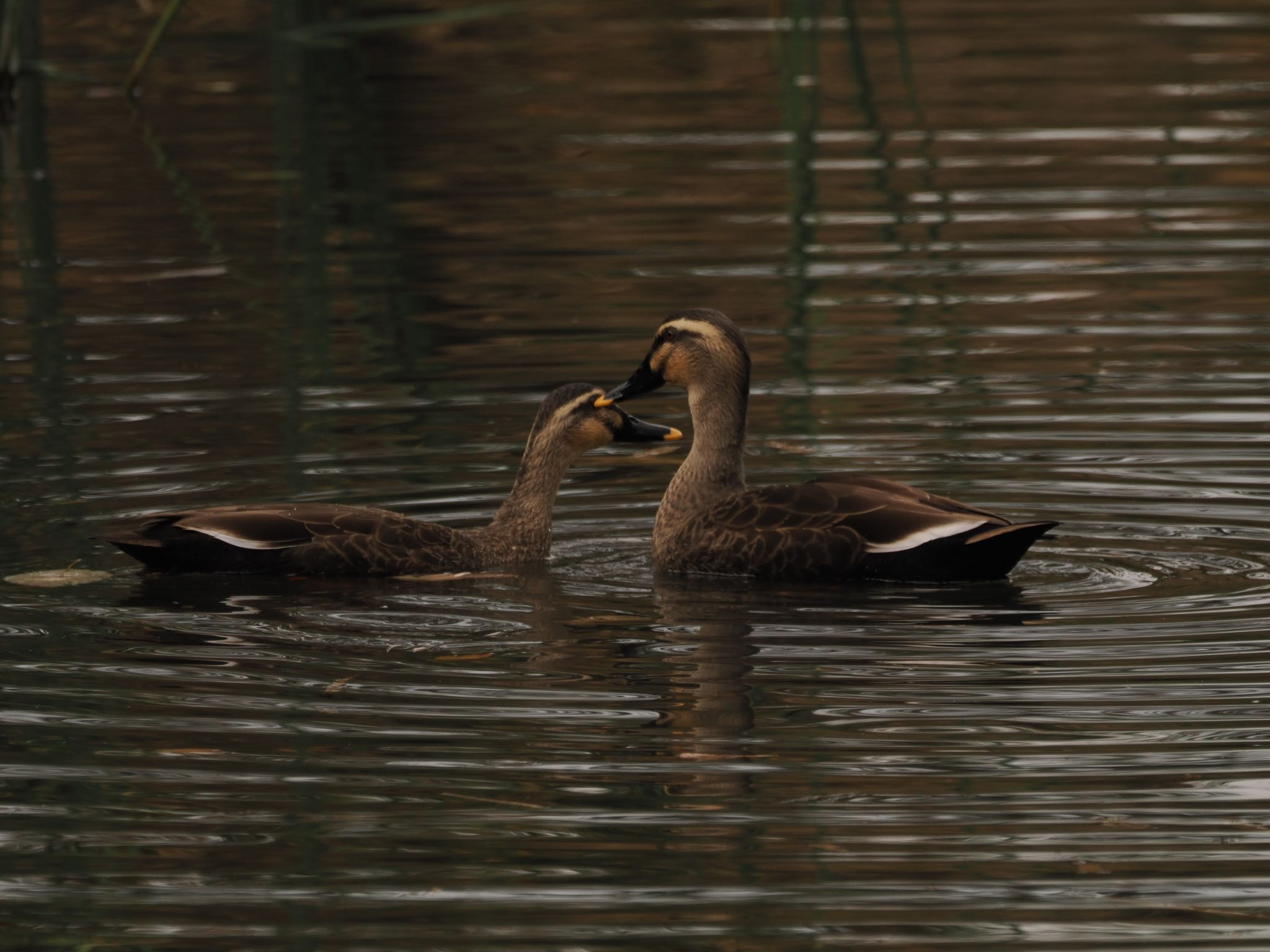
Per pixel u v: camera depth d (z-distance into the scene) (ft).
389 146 87.61
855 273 69.56
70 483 49.80
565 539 48.03
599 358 60.54
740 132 88.53
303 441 53.31
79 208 78.74
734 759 32.91
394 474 50.83
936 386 57.72
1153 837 29.91
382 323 64.85
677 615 40.98
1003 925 27.55
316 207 78.54
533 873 29.14
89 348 62.44
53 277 70.44
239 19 99.45
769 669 37.24
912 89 77.05
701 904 28.19
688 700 35.60
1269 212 75.10
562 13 110.93
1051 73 96.63
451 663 37.91
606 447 56.90
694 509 47.16
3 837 30.48
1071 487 49.24
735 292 67.56
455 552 44.78
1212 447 51.72
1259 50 99.86
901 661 37.60
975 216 75.92
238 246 73.97
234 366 60.49
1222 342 60.90
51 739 33.96
